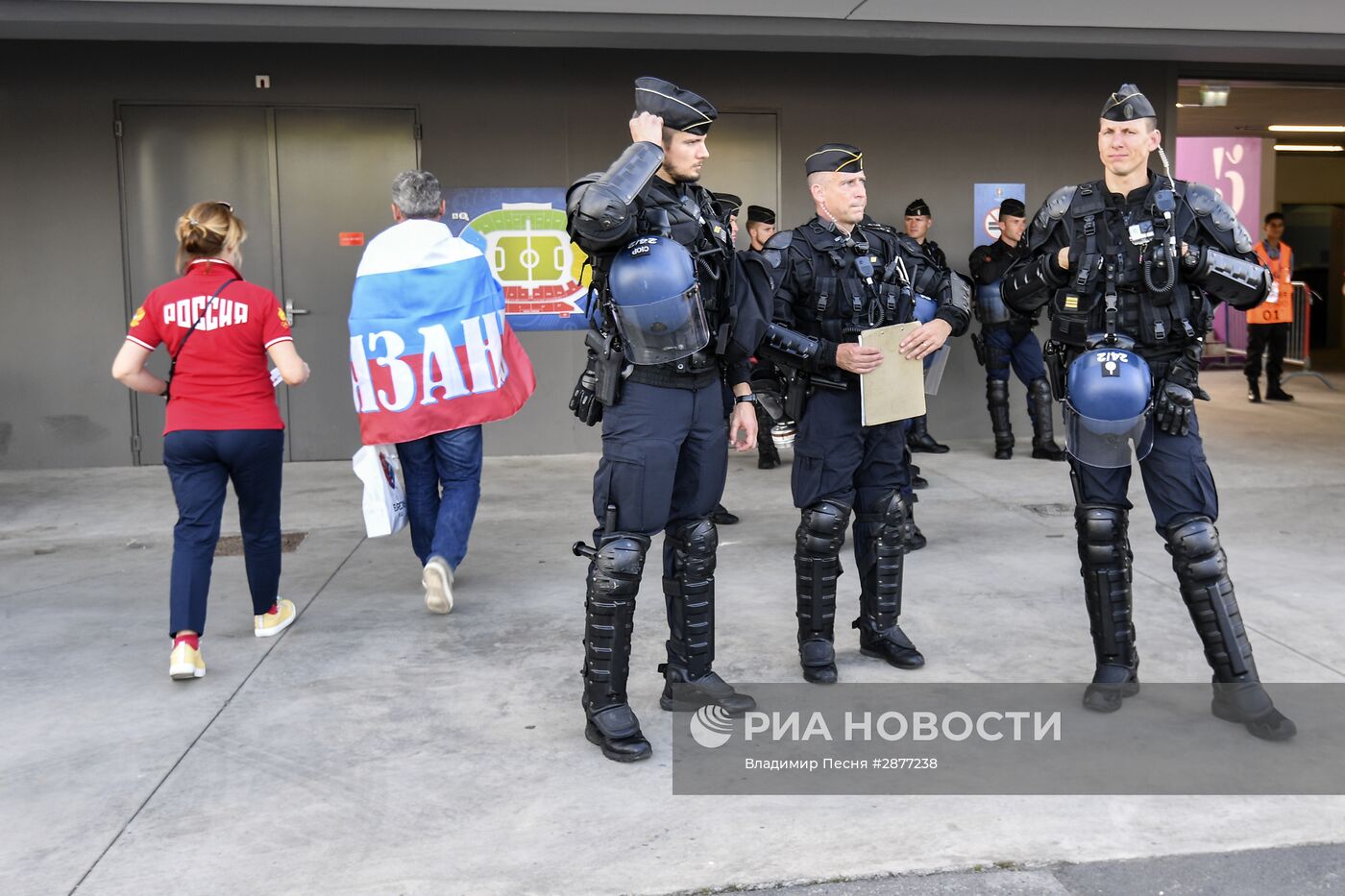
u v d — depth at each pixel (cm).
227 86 795
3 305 795
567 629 425
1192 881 245
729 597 462
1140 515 603
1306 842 261
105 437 809
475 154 817
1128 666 341
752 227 709
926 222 783
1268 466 747
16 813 281
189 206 802
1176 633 407
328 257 815
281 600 434
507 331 461
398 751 316
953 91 870
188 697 359
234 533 597
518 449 845
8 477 772
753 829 269
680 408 307
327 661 392
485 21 693
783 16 719
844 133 859
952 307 371
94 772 304
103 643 414
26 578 509
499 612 448
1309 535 556
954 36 741
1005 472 754
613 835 267
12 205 790
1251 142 1470
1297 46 775
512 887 244
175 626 374
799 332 356
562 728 331
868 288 355
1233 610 324
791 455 805
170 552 557
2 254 791
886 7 696
